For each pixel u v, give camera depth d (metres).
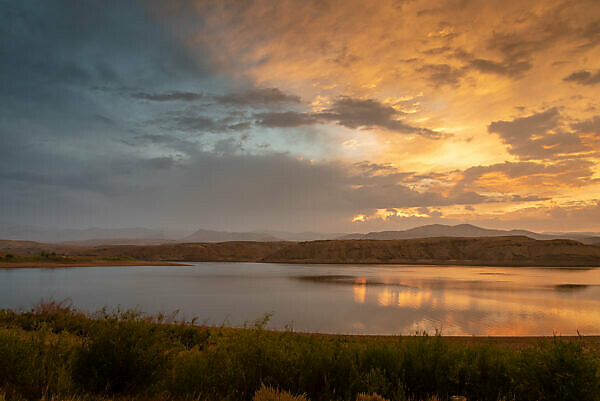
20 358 5.11
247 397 5.54
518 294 45.34
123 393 5.32
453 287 54.09
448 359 6.05
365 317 28.61
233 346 6.14
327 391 5.54
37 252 199.00
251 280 66.25
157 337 5.80
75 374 5.33
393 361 6.13
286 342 6.70
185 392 5.46
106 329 5.63
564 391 5.30
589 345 7.87
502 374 5.86
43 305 15.66
